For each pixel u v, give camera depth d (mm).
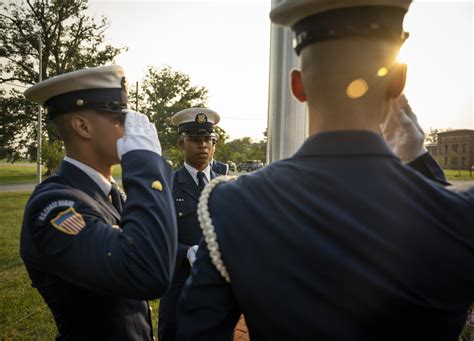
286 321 636
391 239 623
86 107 1150
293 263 643
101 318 1106
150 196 981
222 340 702
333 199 655
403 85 717
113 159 1228
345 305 611
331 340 611
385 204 641
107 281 913
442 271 634
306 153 716
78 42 26078
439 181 854
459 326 668
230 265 687
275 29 1789
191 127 2801
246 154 49875
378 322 611
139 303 1244
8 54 24922
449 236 646
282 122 1794
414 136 862
